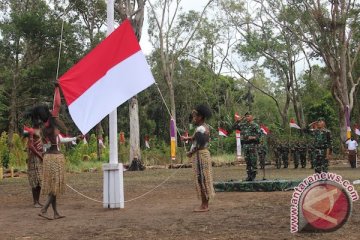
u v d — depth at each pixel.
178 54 37.12
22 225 7.61
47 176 8.05
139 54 9.13
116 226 7.30
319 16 32.56
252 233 6.50
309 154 27.59
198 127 8.53
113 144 9.48
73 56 35.19
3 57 35.88
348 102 34.41
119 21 31.27
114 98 8.94
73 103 8.72
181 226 7.15
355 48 40.56
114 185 9.38
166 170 26.47
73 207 9.75
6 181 18.97
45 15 34.50
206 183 8.47
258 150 13.46
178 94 48.44
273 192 11.57
